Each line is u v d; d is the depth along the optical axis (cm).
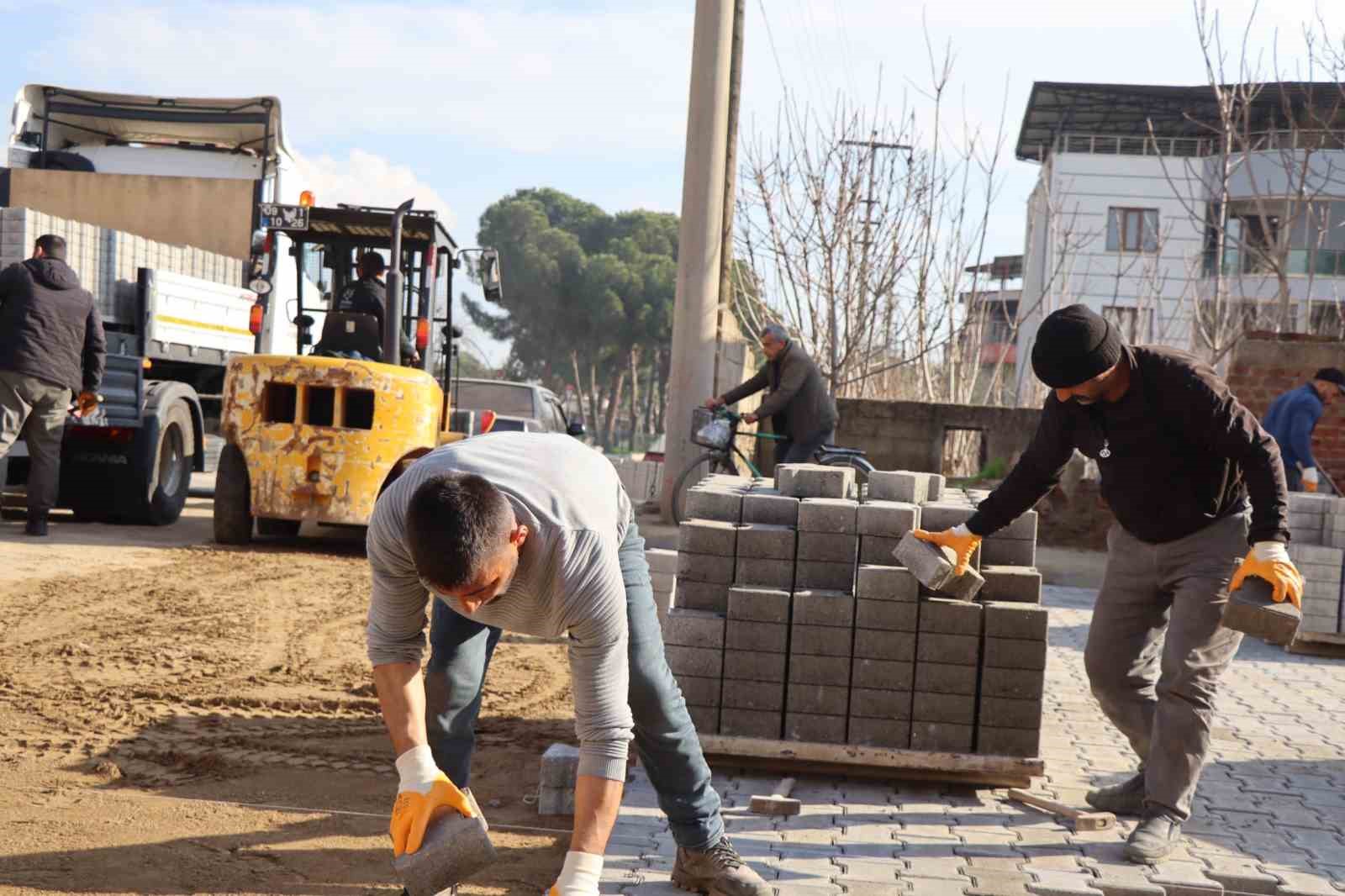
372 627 307
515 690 661
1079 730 614
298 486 1093
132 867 391
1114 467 436
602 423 8006
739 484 570
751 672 496
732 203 1369
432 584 263
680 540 511
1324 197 1666
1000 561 507
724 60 1336
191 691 618
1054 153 3953
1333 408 1255
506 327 7638
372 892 382
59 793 458
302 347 1269
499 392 1780
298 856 408
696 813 373
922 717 487
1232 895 400
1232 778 534
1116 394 427
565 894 282
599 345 7306
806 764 501
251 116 1548
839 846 427
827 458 1169
